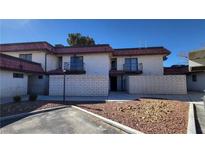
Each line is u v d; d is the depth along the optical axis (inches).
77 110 332.2
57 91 625.0
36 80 722.2
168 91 648.4
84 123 235.3
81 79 617.6
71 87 619.2
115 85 870.4
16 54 765.3
